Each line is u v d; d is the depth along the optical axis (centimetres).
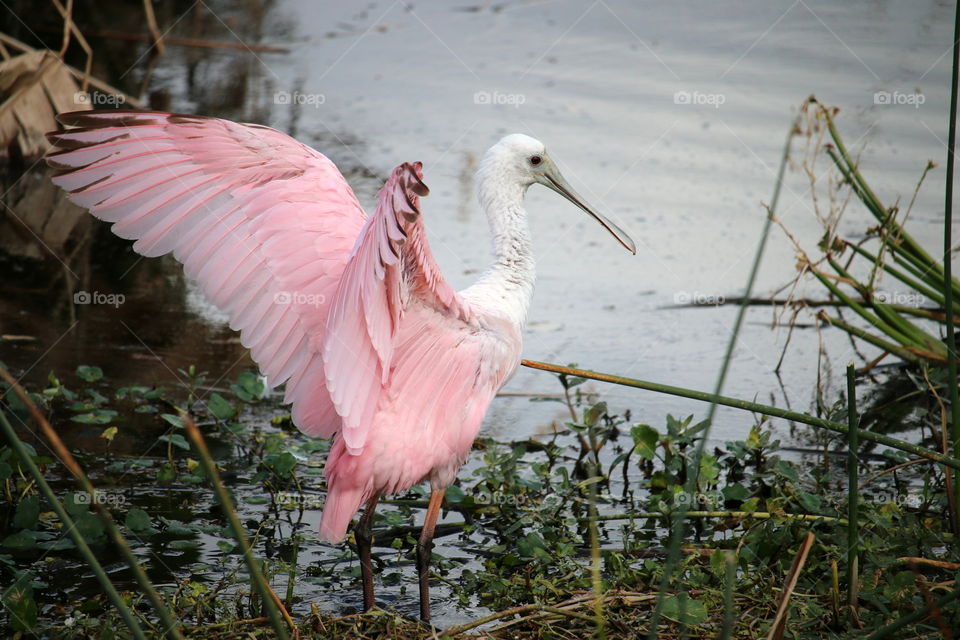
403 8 2586
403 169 653
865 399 1204
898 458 1063
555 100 1998
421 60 2242
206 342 1284
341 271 813
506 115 1936
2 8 2294
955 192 1584
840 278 1254
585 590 837
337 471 807
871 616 771
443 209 1638
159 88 2006
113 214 823
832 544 880
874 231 1271
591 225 1627
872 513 845
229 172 831
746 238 1552
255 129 847
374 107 1986
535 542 889
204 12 2522
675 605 774
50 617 789
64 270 1459
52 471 1016
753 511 919
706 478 967
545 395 1227
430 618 816
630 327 1354
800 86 1906
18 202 1677
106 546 905
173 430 1095
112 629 735
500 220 962
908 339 1244
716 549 833
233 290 824
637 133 1856
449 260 1456
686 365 1267
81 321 1312
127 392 1106
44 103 1761
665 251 1523
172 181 823
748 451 1032
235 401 1165
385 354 769
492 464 994
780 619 676
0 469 927
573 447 1116
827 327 1384
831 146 1323
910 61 1950
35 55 1744
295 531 949
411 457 818
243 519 964
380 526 978
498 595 834
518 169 984
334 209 838
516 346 871
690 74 2027
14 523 888
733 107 1873
